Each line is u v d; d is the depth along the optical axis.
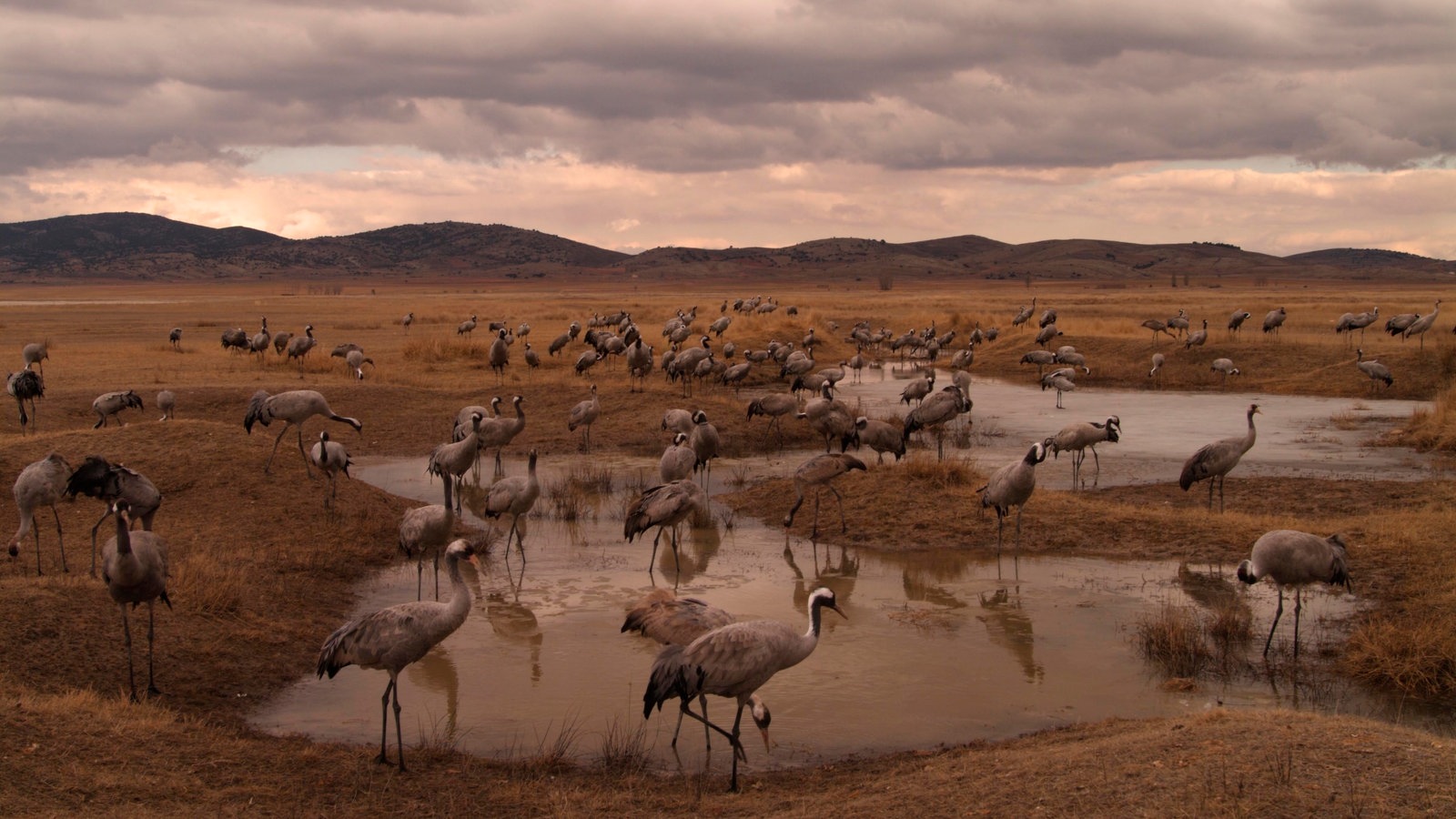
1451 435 21.50
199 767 7.84
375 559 14.73
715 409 26.67
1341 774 6.60
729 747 8.93
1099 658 10.87
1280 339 40.38
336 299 114.75
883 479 18.03
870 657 10.98
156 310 80.25
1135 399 31.66
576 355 40.16
